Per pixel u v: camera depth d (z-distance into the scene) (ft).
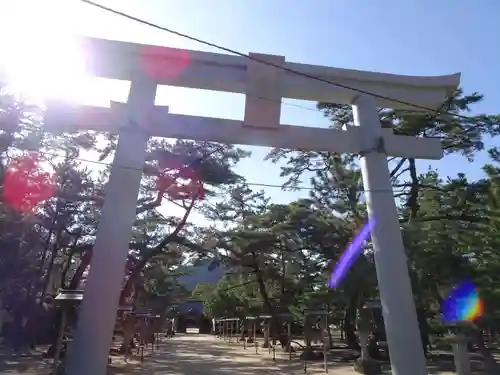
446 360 79.10
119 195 37.45
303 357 91.76
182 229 94.58
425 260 60.23
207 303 203.10
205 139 40.75
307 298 93.97
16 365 66.74
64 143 76.43
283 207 94.43
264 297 109.50
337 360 88.43
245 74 41.47
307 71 43.14
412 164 85.25
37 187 64.64
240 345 149.69
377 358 82.02
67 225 86.28
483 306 56.44
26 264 63.41
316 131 42.73
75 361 33.35
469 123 73.61
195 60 41.24
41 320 80.84
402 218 83.25
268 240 94.32
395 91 45.14
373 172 42.60
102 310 34.76
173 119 40.24
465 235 66.69
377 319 83.97
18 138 58.18
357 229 77.10
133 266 96.17
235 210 107.45
